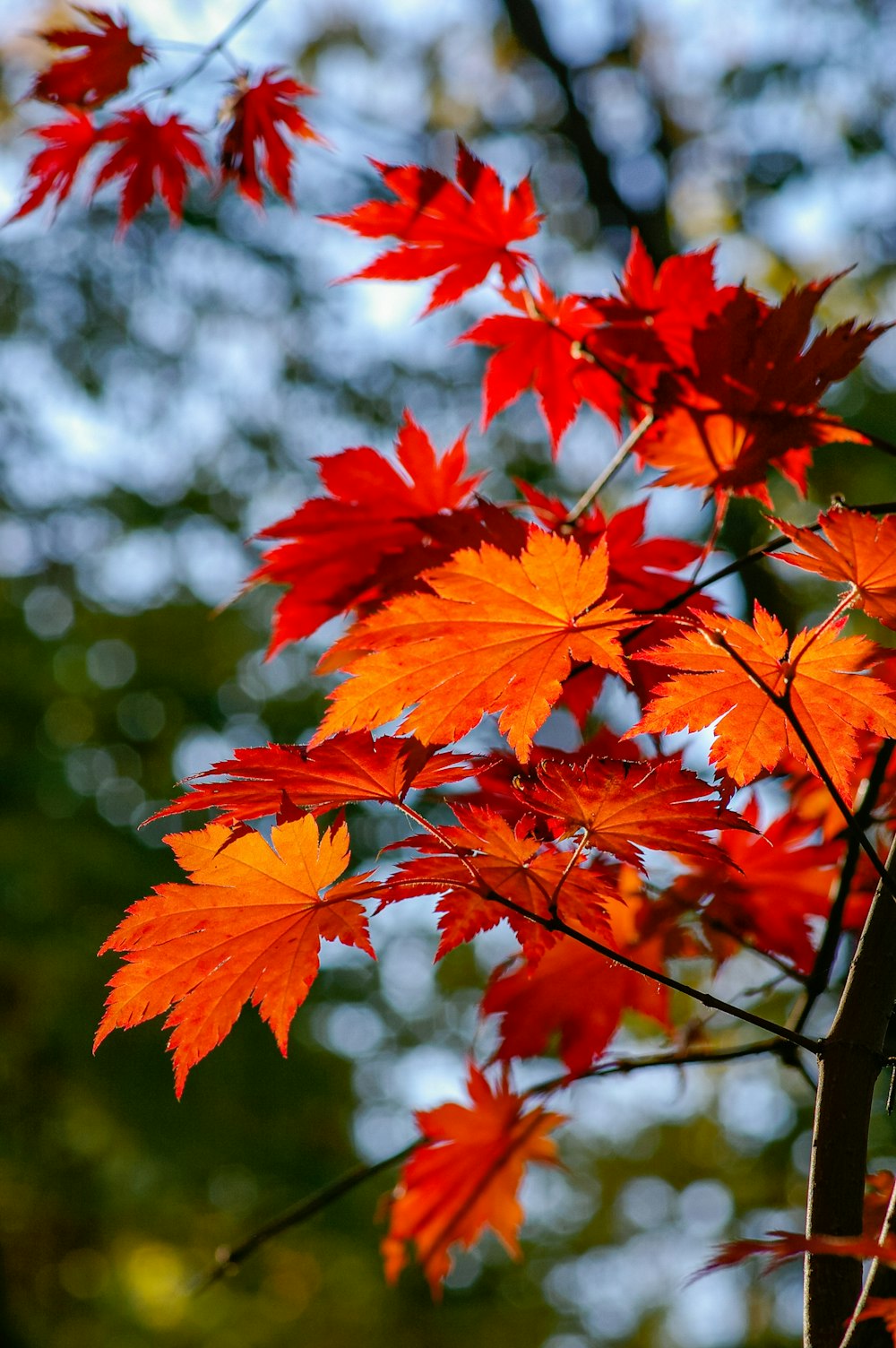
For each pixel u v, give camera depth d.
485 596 1.21
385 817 8.86
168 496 10.57
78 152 2.48
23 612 9.85
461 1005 11.58
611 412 2.04
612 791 1.23
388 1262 2.43
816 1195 1.17
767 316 1.68
